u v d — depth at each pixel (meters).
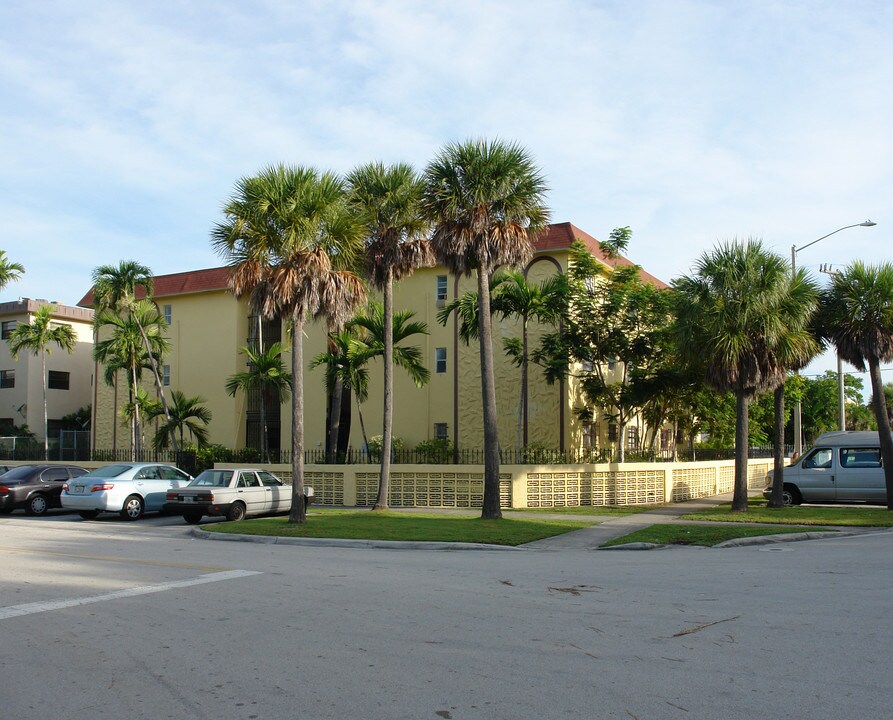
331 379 29.16
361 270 22.58
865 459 23.70
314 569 12.43
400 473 25.83
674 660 6.92
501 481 24.34
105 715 5.71
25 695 6.14
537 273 29.50
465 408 30.69
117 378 38.34
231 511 20.72
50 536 17.58
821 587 10.38
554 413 28.91
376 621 8.50
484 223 19.73
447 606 9.30
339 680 6.42
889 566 12.21
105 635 7.94
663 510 23.23
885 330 22.16
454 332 31.20
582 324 25.75
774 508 22.70
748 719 5.48
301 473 19.06
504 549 15.62
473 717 5.57
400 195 22.00
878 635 7.75
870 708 5.67
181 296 39.00
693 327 20.91
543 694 6.04
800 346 20.98
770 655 7.05
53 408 48.22
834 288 22.83
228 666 6.84
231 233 18.84
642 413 29.73
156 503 23.11
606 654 7.13
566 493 24.62
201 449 32.69
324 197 18.91
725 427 30.64
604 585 10.77
